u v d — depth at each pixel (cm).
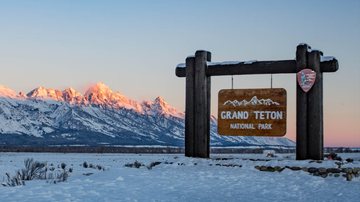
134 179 1723
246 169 1942
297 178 1716
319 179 1694
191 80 2228
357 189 1484
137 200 1280
